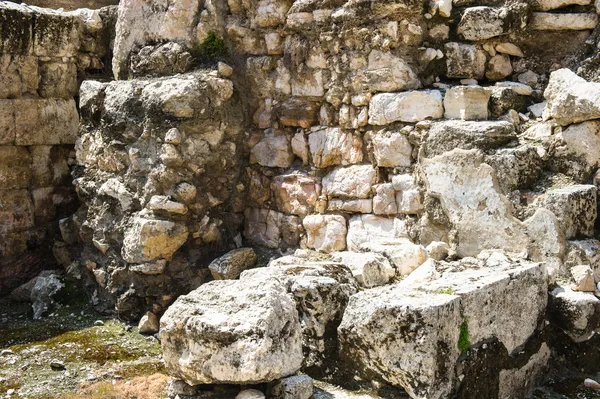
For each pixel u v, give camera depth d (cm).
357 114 591
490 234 520
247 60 645
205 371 416
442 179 538
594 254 490
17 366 530
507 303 454
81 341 577
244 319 412
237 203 652
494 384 444
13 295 693
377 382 430
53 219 742
